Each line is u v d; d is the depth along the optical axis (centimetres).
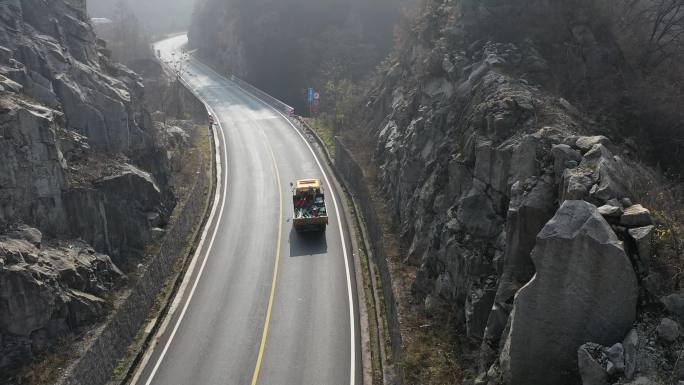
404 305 1961
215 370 1919
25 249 1780
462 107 2188
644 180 1371
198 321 2220
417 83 2981
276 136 4972
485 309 1560
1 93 1948
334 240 2894
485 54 2298
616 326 1062
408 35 3534
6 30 2250
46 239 1961
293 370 1905
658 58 2531
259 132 5138
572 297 1089
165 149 3075
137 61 7662
